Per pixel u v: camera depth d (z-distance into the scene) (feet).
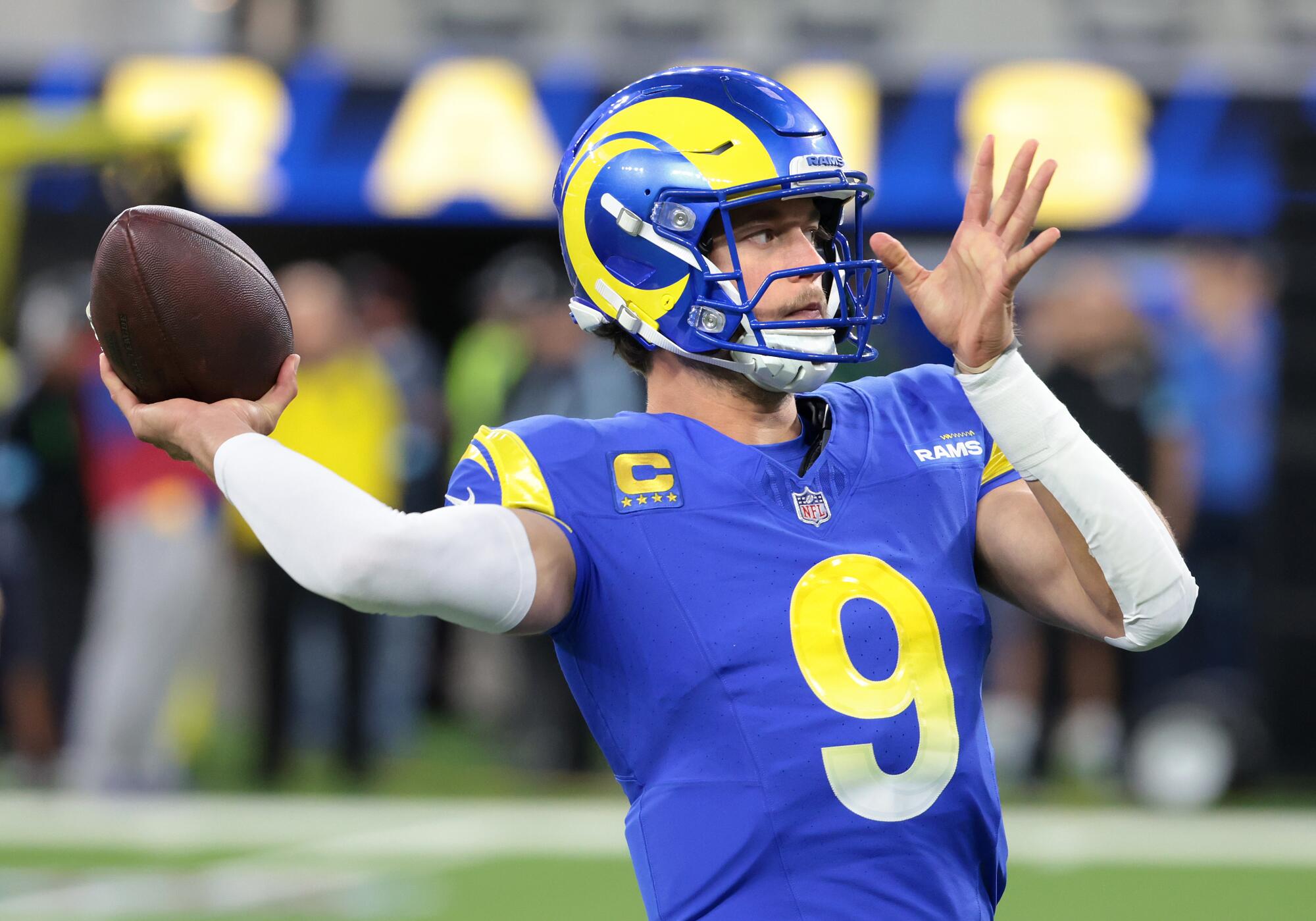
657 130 22.16
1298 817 72.38
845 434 22.31
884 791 20.45
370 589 19.30
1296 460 78.59
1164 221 82.69
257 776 79.56
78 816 71.36
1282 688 78.54
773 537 21.08
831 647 20.66
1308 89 80.43
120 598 74.64
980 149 21.16
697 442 21.75
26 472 79.46
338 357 76.54
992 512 22.49
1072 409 74.90
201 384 21.33
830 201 23.08
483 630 20.56
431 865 61.93
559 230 23.89
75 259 85.10
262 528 19.84
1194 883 59.88
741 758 20.33
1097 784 79.82
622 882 59.11
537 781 79.10
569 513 20.89
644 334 22.56
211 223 22.08
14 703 80.74
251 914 54.54
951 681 21.18
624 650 20.80
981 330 20.77
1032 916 55.06
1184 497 77.30
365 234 104.63
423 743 92.12
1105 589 21.71
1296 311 79.05
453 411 79.10
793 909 20.08
